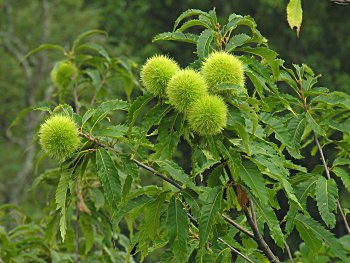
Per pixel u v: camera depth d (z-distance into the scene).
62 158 1.93
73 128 1.93
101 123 2.38
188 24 2.09
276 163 1.96
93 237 2.84
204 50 2.02
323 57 9.05
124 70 3.17
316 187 2.14
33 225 2.85
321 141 2.43
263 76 2.04
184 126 1.89
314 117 2.32
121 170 2.74
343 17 9.11
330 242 2.12
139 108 1.91
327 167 2.28
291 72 2.29
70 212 2.75
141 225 2.11
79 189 2.78
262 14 9.13
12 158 9.14
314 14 9.09
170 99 1.87
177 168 2.04
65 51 3.12
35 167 2.84
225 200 2.14
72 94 3.12
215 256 2.07
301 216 2.15
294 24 2.03
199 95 1.86
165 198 2.03
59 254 2.83
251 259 2.10
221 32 2.08
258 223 2.20
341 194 7.31
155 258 6.90
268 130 2.23
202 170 2.06
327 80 8.88
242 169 1.91
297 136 2.23
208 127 1.85
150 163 2.11
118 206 2.04
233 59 1.91
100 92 3.14
